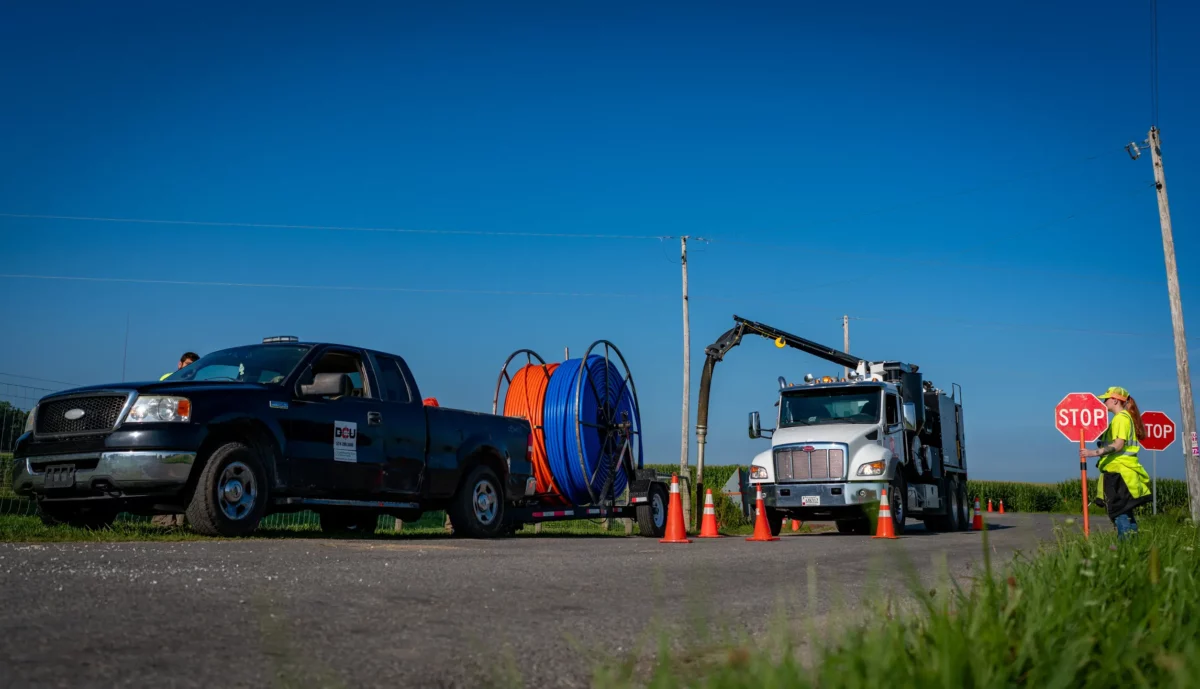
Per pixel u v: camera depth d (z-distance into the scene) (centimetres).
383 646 369
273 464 998
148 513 976
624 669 273
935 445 2353
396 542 957
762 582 681
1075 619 345
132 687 289
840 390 2048
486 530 1255
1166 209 2742
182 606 434
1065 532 668
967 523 2511
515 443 1325
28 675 295
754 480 1995
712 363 2550
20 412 1195
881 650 258
